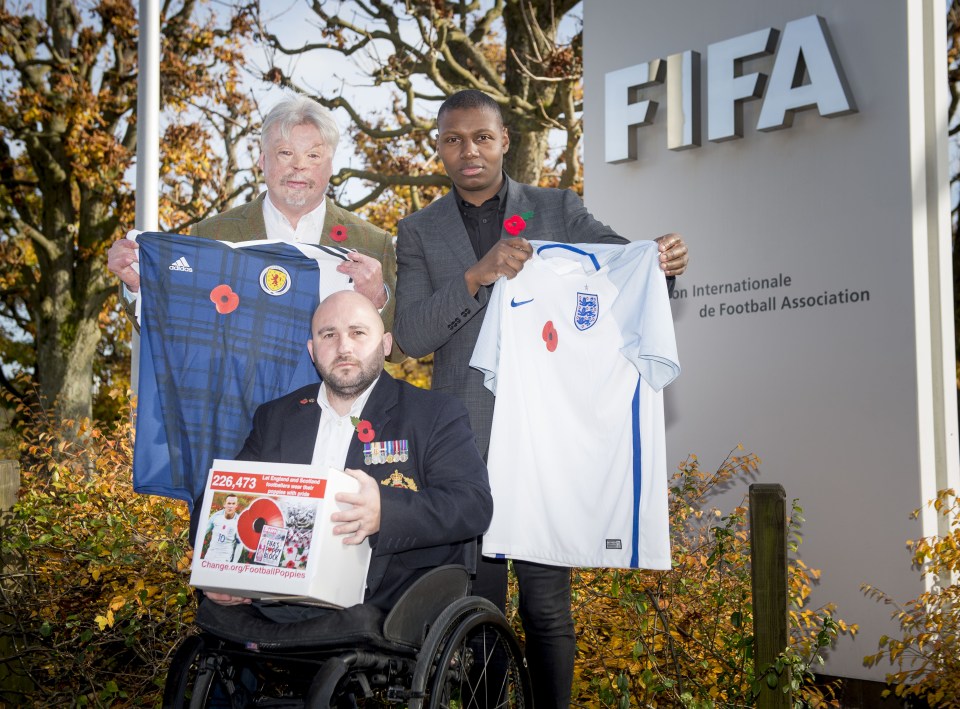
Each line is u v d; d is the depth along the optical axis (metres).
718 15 5.77
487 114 3.43
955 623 4.27
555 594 3.25
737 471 5.48
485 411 3.36
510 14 12.30
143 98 7.14
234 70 14.46
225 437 3.02
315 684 2.21
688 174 5.90
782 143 5.47
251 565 2.33
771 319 5.45
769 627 3.38
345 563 2.40
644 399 3.09
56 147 15.49
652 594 3.92
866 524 4.99
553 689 3.29
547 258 3.15
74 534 4.27
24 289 16.34
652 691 3.66
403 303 3.47
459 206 3.58
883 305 5.01
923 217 5.00
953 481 4.98
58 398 14.41
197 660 2.61
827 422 5.18
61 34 15.41
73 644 3.98
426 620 2.50
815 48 5.24
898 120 5.01
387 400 2.83
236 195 14.56
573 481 3.10
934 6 5.09
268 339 3.07
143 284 3.01
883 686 4.87
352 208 12.58
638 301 3.08
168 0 14.80
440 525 2.52
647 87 6.12
